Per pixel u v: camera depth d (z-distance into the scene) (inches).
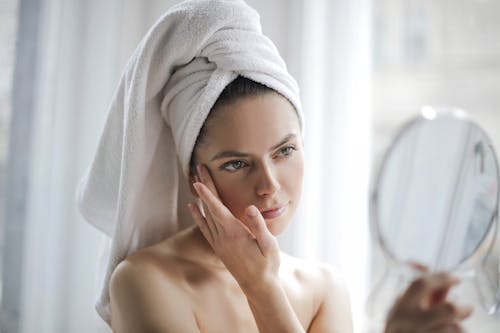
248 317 31.0
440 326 22.9
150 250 30.0
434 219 25.4
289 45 53.1
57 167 54.2
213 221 29.1
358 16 52.6
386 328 23.5
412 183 26.2
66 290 54.6
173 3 54.8
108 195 31.7
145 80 28.6
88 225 54.3
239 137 28.0
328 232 52.3
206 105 28.0
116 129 30.6
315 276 35.4
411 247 25.2
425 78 54.9
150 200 31.3
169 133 31.2
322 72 52.6
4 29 55.6
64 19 54.3
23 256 55.1
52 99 54.4
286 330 27.7
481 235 24.8
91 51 54.5
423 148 26.6
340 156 52.2
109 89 54.1
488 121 53.5
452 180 25.8
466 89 54.1
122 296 28.3
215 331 29.8
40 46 55.1
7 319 55.0
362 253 51.9
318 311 34.9
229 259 28.6
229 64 28.0
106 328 45.6
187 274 30.3
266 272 28.3
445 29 54.6
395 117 55.2
